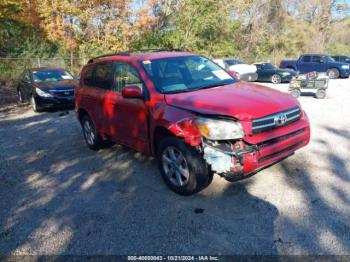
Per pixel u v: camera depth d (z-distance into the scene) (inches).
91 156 244.2
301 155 216.8
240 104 154.6
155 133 178.1
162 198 169.6
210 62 221.0
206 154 149.3
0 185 200.8
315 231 134.0
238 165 148.3
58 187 193.0
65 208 167.2
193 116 154.6
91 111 242.2
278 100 165.9
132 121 195.5
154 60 200.5
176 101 167.8
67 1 905.5
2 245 139.0
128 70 201.9
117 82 212.1
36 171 221.5
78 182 198.2
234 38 1346.0
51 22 903.7
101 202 170.6
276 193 166.4
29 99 485.4
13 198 182.2
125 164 222.1
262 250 124.9
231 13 1314.0
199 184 161.2
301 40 1664.6
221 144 149.6
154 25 1122.0
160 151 175.5
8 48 876.0
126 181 194.4
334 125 297.6
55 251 132.8
